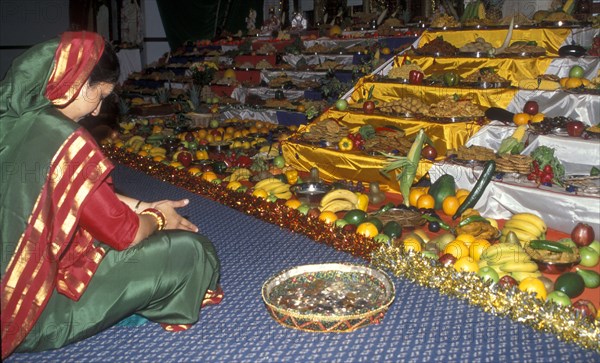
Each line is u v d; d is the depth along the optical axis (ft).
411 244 13.29
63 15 57.82
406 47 28.37
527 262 12.06
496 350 9.57
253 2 56.29
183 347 9.85
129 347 9.85
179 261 9.68
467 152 17.88
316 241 14.92
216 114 32.35
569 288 11.27
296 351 9.70
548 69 22.27
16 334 8.18
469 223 14.03
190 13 57.82
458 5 35.42
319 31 42.04
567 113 19.65
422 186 18.54
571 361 9.19
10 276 8.01
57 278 8.64
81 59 8.28
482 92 21.40
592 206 14.40
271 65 37.09
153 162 23.21
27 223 7.97
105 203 8.36
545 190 15.33
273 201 17.49
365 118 22.56
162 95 38.83
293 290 11.21
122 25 59.00
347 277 11.60
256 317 10.94
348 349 9.73
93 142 8.28
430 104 22.98
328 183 20.40
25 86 8.16
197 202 18.95
